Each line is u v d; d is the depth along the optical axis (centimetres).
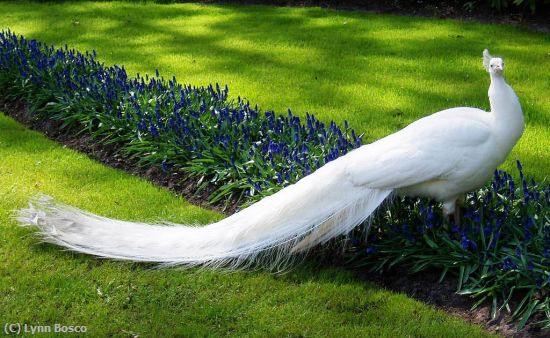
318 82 835
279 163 553
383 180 425
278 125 615
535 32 1016
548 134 667
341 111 741
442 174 422
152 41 1033
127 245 464
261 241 441
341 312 416
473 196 477
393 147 431
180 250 457
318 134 600
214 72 880
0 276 452
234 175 565
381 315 411
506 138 418
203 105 660
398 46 969
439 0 1177
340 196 434
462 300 421
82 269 457
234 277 450
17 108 770
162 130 636
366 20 1110
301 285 443
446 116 442
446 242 441
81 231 475
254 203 498
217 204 554
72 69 789
